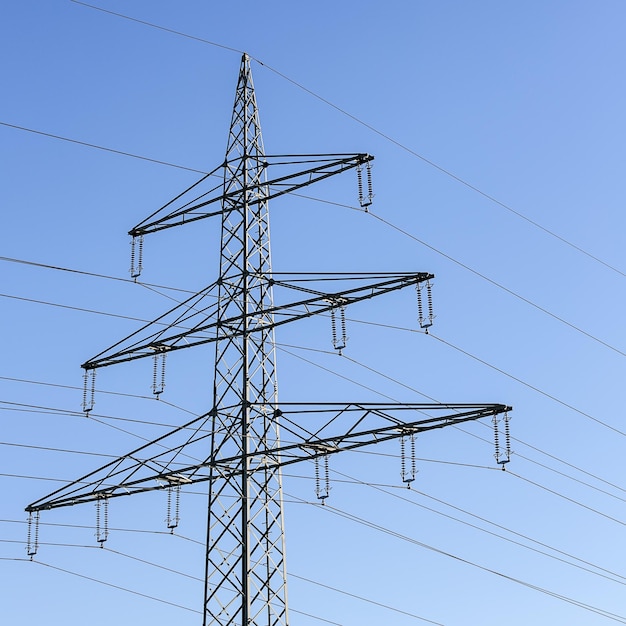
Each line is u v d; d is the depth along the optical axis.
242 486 39.12
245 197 43.06
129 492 40.94
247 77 45.50
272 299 42.09
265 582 38.84
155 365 42.38
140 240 45.38
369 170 41.84
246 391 40.31
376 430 37.88
